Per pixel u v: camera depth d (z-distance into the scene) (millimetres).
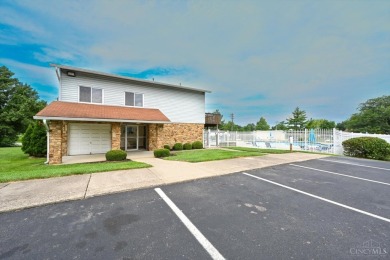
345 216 3316
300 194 4469
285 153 12148
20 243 2398
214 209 3549
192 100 17062
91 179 5352
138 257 2148
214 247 2357
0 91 26578
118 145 10789
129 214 3287
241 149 15023
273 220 3127
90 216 3189
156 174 6090
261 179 5824
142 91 14422
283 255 2203
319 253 2248
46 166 7812
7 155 12258
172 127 15742
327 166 8094
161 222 3008
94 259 2102
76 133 12242
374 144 11086
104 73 12414
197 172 6477
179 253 2230
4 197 3879
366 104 46156
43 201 3701
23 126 26828
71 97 11625
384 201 4070
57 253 2201
